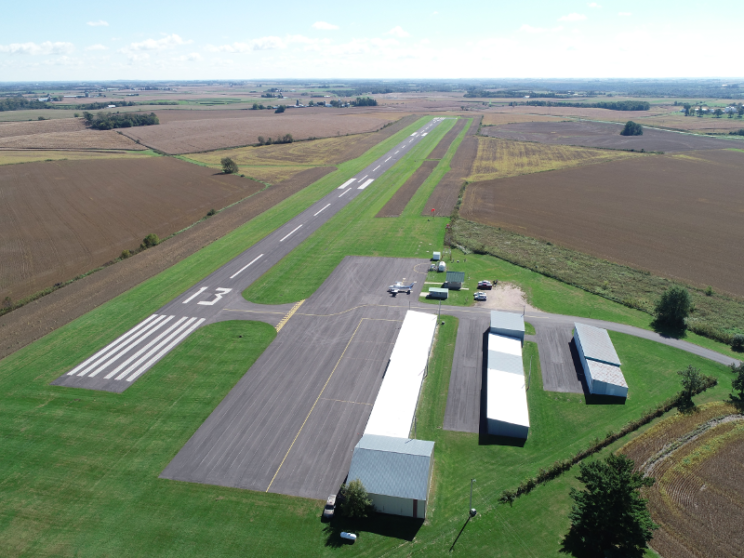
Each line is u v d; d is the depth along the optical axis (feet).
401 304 204.54
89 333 187.52
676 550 99.71
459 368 163.02
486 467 123.03
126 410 145.89
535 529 105.81
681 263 241.35
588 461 123.54
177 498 115.75
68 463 127.24
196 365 166.50
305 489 117.19
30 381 160.35
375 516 110.63
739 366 153.69
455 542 103.24
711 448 127.13
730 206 327.26
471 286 220.43
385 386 147.23
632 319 191.52
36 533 108.37
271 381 156.97
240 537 105.60
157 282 229.66
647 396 147.95
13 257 261.85
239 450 129.49
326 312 198.80
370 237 281.13
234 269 241.96
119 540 106.01
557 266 239.30
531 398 147.95
